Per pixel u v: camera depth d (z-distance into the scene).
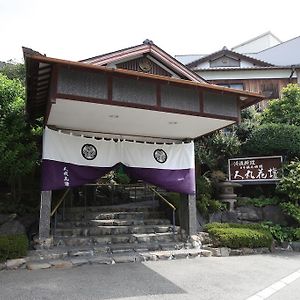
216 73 19.19
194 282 6.12
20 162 8.88
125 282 6.00
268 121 14.69
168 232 10.02
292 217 11.39
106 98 6.97
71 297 5.11
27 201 10.09
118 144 9.58
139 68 8.74
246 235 9.34
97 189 13.59
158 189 12.86
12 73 17.08
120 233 9.66
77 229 9.22
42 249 7.93
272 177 12.04
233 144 13.48
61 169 8.62
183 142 10.44
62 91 6.53
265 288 5.81
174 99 7.76
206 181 12.32
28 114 9.13
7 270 6.80
